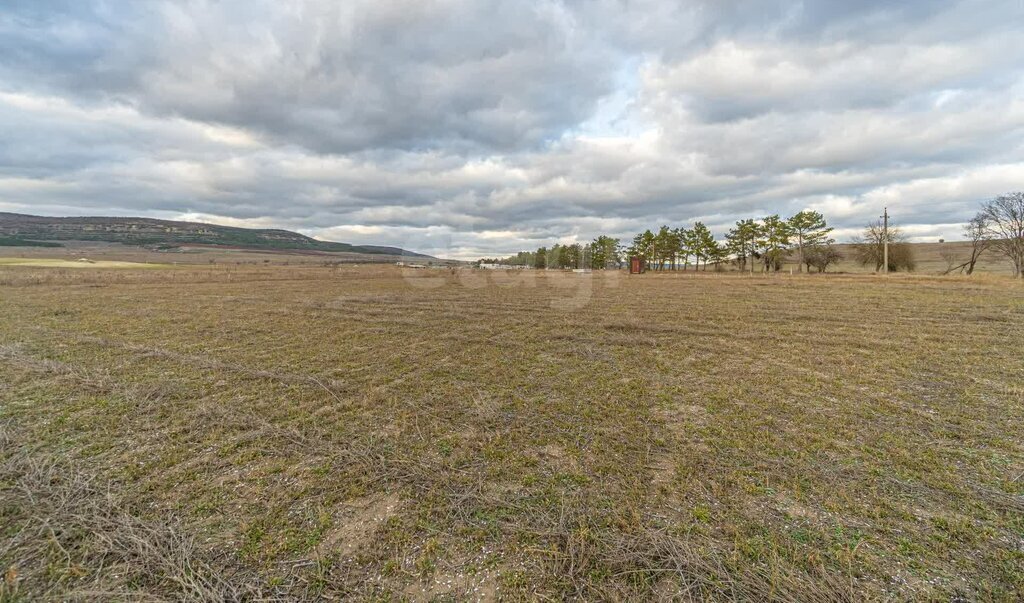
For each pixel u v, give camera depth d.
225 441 3.38
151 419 3.80
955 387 4.70
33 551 2.12
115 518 2.36
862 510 2.44
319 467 2.97
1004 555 2.05
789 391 4.64
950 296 13.35
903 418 3.83
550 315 10.43
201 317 10.02
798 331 8.09
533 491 2.66
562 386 4.90
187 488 2.70
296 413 4.04
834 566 1.99
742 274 33.06
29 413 3.90
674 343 7.18
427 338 7.69
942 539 2.18
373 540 2.21
